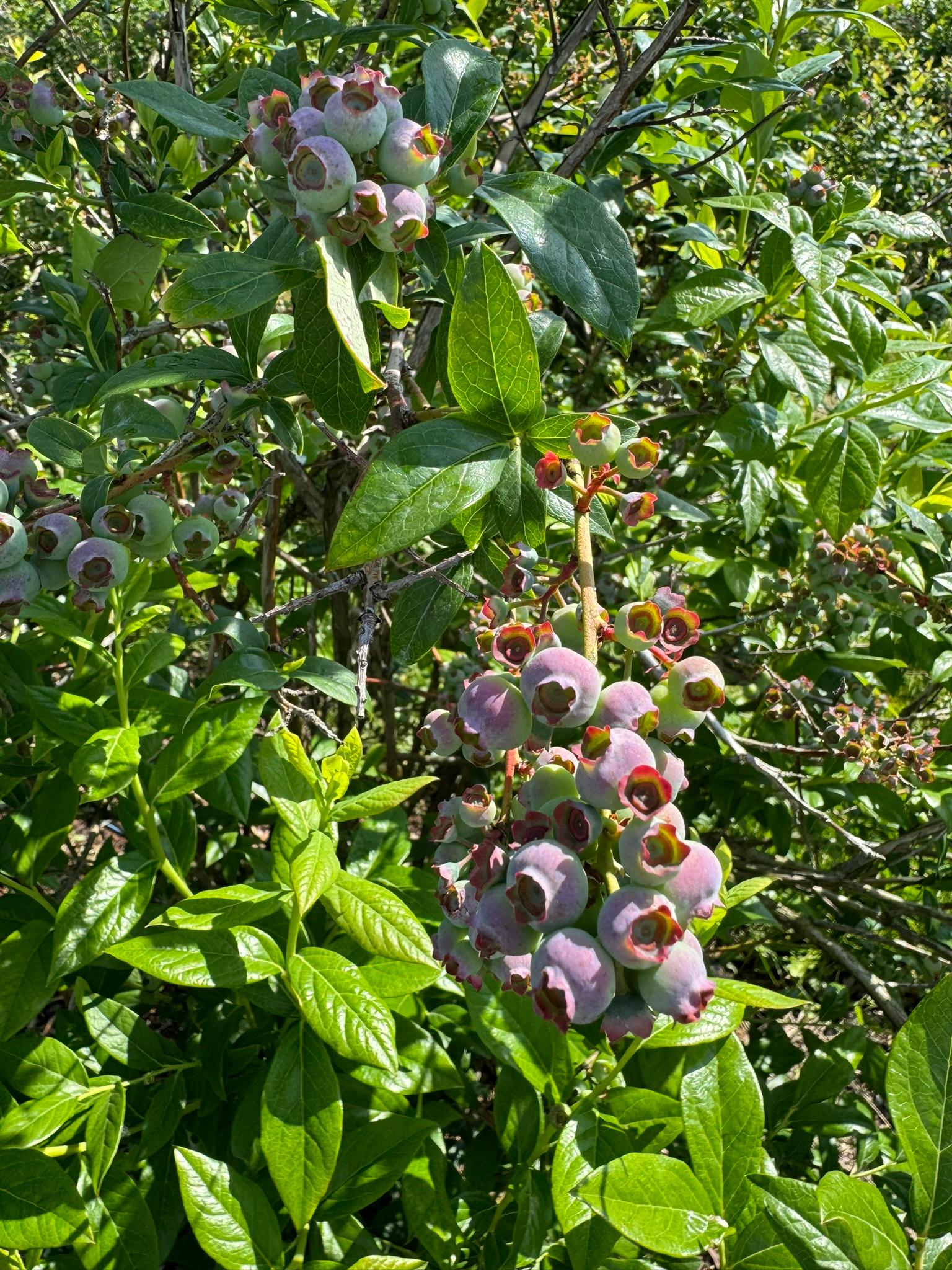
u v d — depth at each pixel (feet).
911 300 2.06
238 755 1.01
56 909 1.11
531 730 0.59
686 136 1.79
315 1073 0.87
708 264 1.74
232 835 1.59
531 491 0.70
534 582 0.78
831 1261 0.79
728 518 1.76
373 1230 1.22
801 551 1.75
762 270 1.62
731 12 2.07
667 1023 0.90
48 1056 0.97
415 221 0.65
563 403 2.02
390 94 0.66
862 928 1.87
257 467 1.37
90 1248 0.89
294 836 0.97
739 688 2.14
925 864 1.97
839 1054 1.35
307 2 1.23
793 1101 1.38
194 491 1.50
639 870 0.50
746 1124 0.87
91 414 1.17
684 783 0.60
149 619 1.22
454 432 0.67
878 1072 1.42
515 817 0.68
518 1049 0.98
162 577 1.27
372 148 0.67
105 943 0.95
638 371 2.21
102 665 1.22
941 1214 0.80
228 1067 1.14
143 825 1.02
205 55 2.02
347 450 1.03
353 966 0.89
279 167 0.68
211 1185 0.88
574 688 0.54
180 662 2.13
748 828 2.02
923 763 1.39
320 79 0.67
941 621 1.58
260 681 1.00
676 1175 0.79
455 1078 1.01
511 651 0.60
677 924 0.48
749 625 1.64
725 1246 0.85
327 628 2.31
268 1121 0.85
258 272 0.72
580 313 0.75
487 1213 1.07
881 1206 0.80
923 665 1.70
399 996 0.98
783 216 1.44
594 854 0.54
